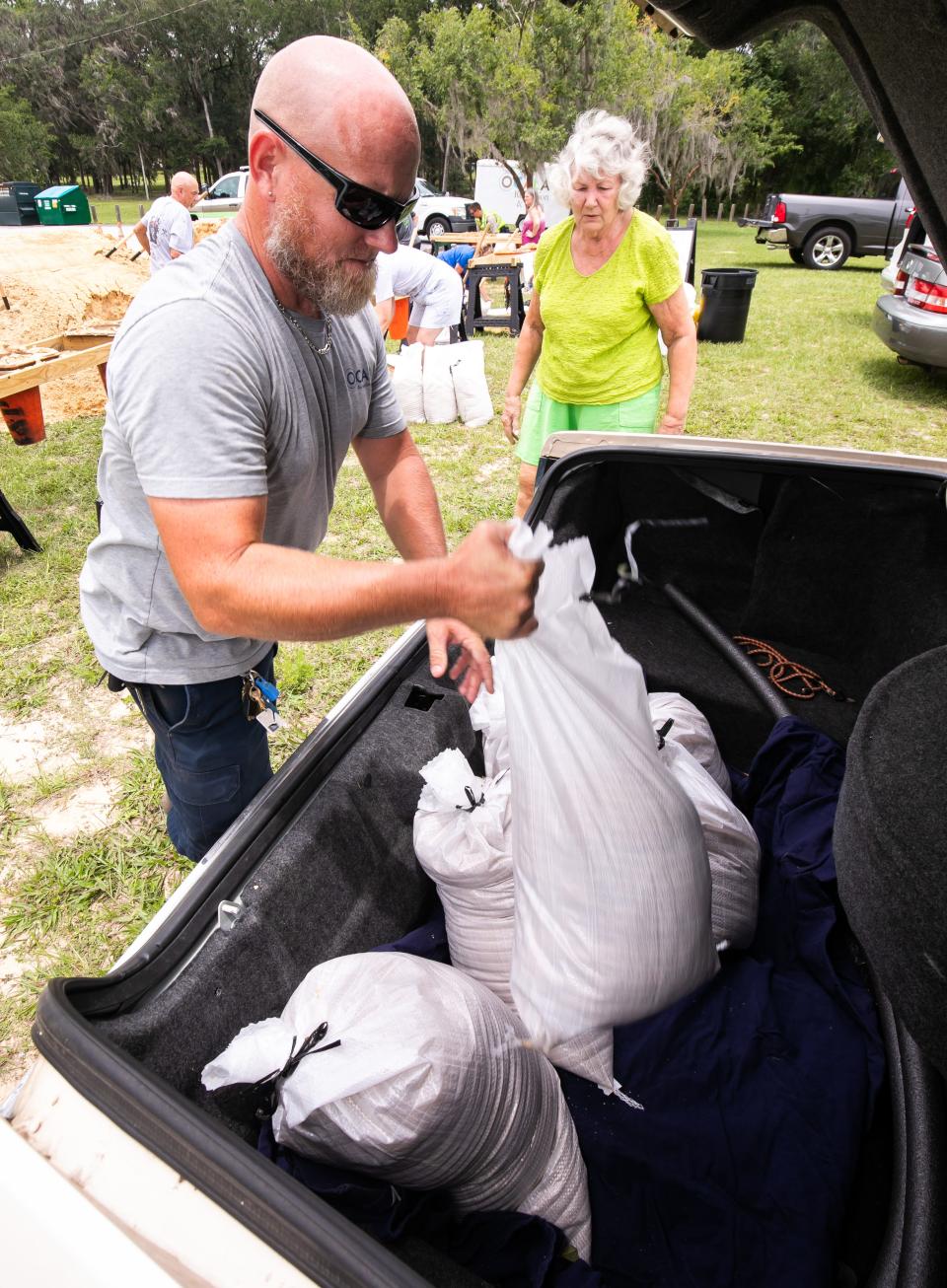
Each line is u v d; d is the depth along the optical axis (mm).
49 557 4340
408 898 1569
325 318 1392
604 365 3043
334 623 982
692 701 2127
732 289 8938
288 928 1282
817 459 2014
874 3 754
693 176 31281
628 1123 1219
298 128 1109
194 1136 781
